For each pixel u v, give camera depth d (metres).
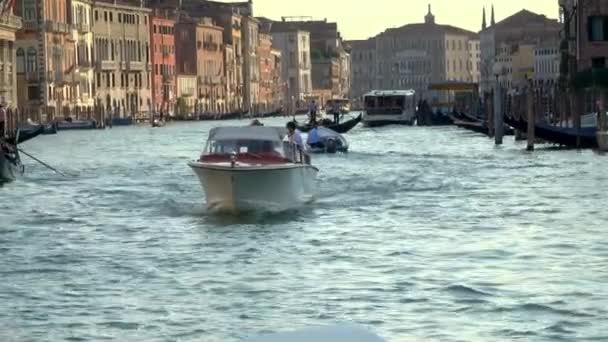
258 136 38.25
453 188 46.66
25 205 43.22
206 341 21.52
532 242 31.42
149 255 30.53
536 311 23.16
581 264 27.94
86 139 110.31
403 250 30.42
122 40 180.25
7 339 21.84
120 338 21.83
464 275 26.75
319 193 43.91
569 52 113.69
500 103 79.56
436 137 99.06
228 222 36.06
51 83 151.50
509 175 52.84
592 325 22.06
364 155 69.69
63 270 28.52
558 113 90.56
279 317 23.16
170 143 98.75
